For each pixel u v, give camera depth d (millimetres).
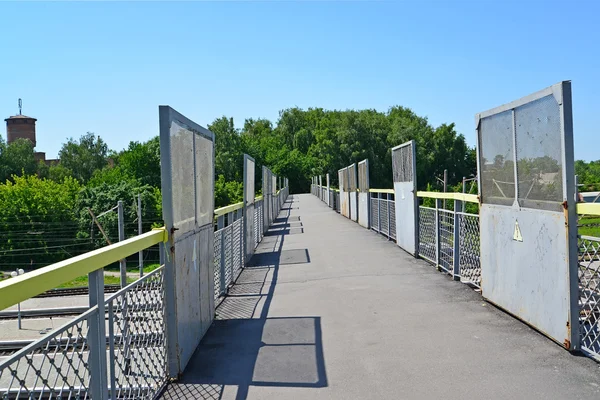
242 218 9219
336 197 24266
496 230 5387
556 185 4082
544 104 4203
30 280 1900
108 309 2736
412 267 8211
